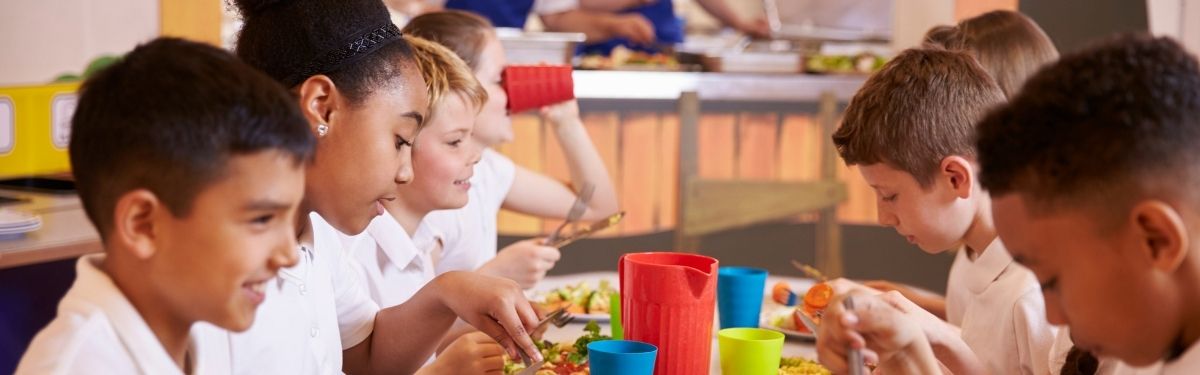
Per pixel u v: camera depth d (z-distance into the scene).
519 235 3.80
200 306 0.93
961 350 1.39
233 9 1.39
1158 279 0.83
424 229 1.96
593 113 3.87
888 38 4.64
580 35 3.98
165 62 0.91
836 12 4.69
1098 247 0.84
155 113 0.88
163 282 0.93
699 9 4.82
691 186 4.01
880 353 1.03
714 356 1.63
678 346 1.42
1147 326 0.85
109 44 3.39
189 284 0.92
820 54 4.32
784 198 4.11
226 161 0.89
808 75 4.08
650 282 1.42
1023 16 2.05
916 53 1.54
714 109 4.01
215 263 0.91
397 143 1.34
